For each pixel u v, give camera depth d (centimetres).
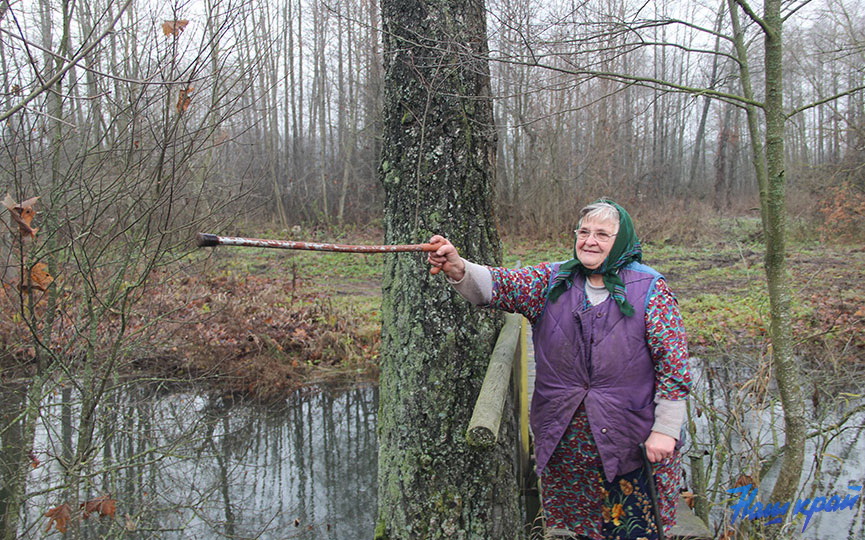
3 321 515
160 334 716
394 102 314
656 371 236
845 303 985
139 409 660
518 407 450
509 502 311
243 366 866
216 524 529
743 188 3444
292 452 705
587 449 241
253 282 1256
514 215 2198
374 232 2336
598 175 2069
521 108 877
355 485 629
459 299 299
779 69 345
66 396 664
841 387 588
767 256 368
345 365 984
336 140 3141
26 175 479
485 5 359
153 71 446
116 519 497
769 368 449
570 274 246
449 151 301
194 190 531
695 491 408
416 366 302
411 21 308
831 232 1602
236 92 544
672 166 2977
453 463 299
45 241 436
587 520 248
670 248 1966
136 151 471
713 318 1077
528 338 702
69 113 464
